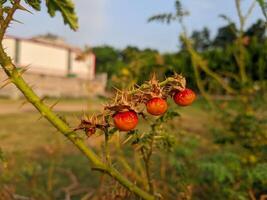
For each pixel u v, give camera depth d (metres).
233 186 0.40
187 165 0.45
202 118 1.10
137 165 0.39
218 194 0.43
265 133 0.47
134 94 0.16
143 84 0.17
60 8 0.23
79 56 0.61
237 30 0.56
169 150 0.24
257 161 0.43
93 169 0.20
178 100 0.17
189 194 0.29
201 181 0.45
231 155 0.41
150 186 0.24
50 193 0.50
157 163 0.51
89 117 0.17
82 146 0.19
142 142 0.23
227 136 0.50
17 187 0.52
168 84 0.17
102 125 0.17
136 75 0.46
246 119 0.48
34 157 0.76
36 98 0.18
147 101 0.16
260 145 0.45
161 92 0.17
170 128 0.47
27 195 0.50
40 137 1.08
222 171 0.37
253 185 0.39
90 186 0.58
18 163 0.67
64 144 0.77
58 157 0.67
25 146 0.93
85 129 0.17
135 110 0.16
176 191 0.40
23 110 2.07
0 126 1.33
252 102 0.58
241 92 0.57
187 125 1.01
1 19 0.18
